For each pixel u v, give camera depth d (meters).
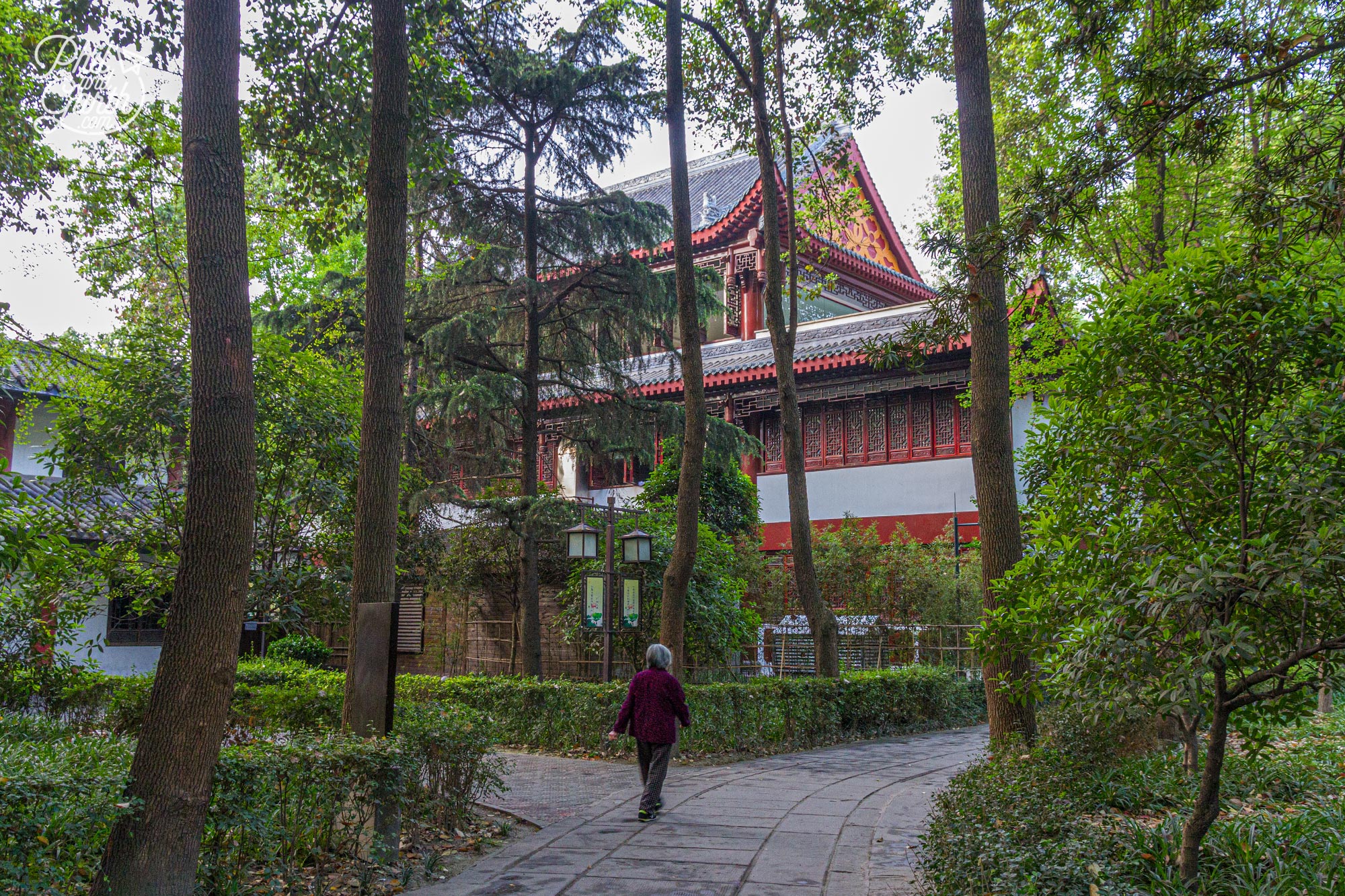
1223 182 12.88
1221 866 4.86
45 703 10.33
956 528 19.50
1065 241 6.56
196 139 4.91
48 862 3.97
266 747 5.66
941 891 4.85
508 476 16.78
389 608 6.95
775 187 15.59
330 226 11.82
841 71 15.97
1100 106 8.18
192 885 4.47
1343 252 5.98
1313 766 8.34
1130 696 4.04
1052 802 5.66
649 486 19.22
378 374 7.54
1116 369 4.55
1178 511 4.50
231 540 4.70
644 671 8.54
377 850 6.00
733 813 8.36
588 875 6.28
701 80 16.53
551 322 16.39
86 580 11.63
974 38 8.75
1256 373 4.21
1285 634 4.19
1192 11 7.45
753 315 26.53
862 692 14.60
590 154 15.73
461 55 14.71
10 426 18.89
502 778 9.98
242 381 4.84
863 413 22.95
